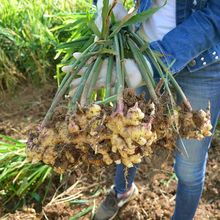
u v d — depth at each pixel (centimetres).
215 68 129
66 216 193
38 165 200
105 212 185
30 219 190
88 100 100
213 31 116
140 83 109
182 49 114
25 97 265
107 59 109
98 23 124
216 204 197
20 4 281
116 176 176
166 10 125
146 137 93
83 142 97
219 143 227
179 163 143
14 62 271
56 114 100
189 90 133
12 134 235
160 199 199
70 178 206
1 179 196
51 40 260
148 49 110
